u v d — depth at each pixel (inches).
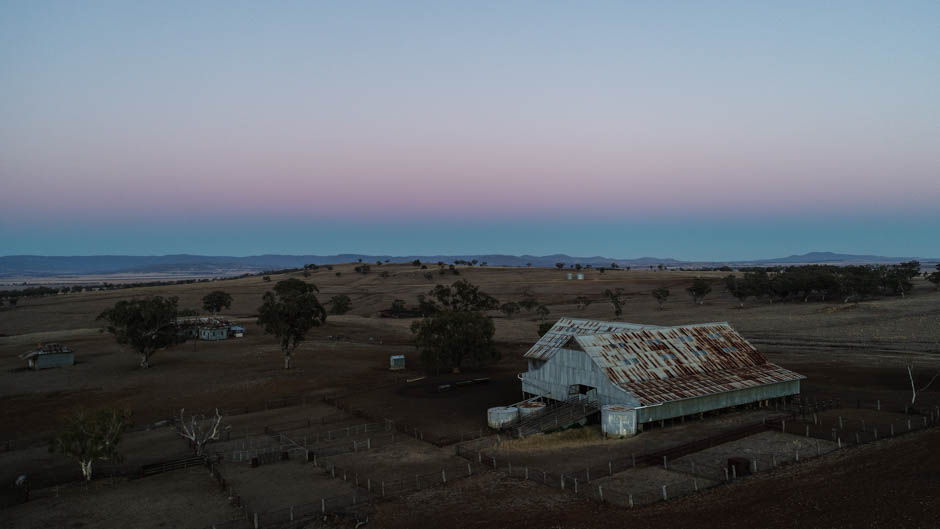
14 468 1752.0
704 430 1876.2
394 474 1579.7
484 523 1210.0
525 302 6358.3
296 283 5383.9
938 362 2849.4
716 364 2249.0
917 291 6515.8
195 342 4227.4
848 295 5925.2
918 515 1087.6
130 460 1807.3
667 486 1370.6
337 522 1252.5
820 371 2795.3
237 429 2160.4
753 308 5812.0
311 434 2050.9
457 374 3193.9
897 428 1775.3
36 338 4611.2
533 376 2415.1
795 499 1221.7
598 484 1408.7
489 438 1923.0
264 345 4168.3
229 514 1331.2
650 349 2225.6
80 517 1343.5
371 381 3026.6
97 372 3206.2
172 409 2481.5
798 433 1782.7
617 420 1830.7
